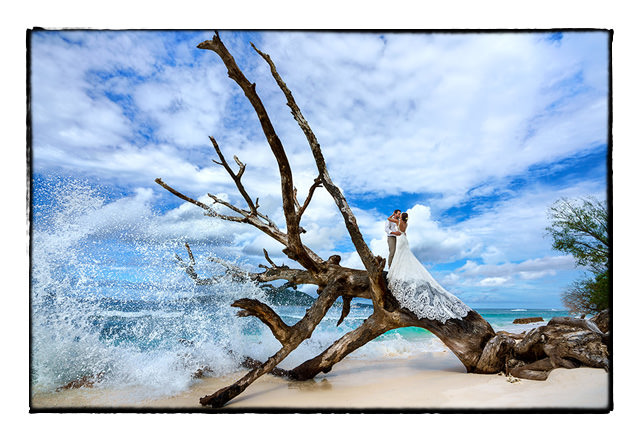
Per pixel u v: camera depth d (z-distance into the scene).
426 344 8.72
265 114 4.76
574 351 4.77
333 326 11.05
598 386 4.34
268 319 4.96
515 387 4.72
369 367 6.40
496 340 5.32
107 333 6.01
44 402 4.55
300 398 4.67
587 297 8.25
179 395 4.86
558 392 4.43
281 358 4.95
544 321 13.38
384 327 5.79
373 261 5.25
